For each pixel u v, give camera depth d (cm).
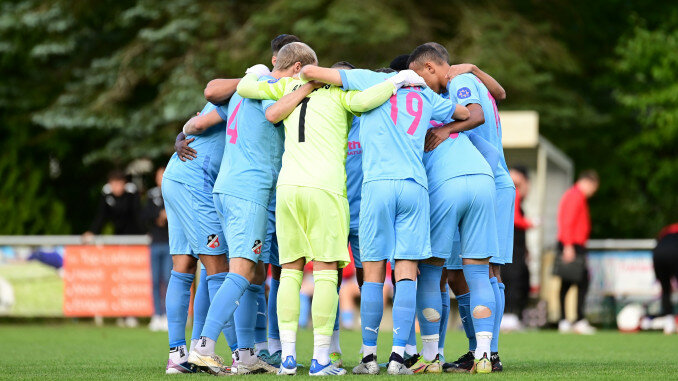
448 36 8338
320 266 2162
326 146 2173
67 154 8375
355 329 5047
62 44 7756
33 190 6706
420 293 2294
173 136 7625
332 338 2545
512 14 8225
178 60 7794
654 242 5331
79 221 8594
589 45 8950
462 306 2470
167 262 4878
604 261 5403
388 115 2202
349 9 7381
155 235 4884
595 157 8806
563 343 3841
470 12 8038
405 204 2164
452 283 2472
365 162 2211
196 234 2322
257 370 2309
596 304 5419
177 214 2347
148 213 4834
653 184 8388
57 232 6669
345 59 7650
